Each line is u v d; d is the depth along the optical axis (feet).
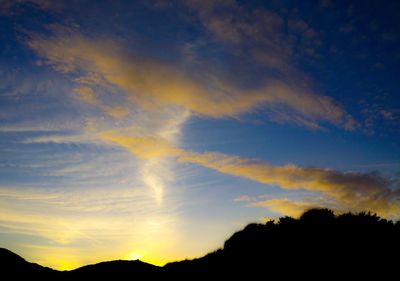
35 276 138.51
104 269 133.08
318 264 56.03
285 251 64.59
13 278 133.49
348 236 60.70
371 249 55.42
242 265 68.80
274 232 74.54
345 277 50.60
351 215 67.46
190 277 78.07
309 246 62.23
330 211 71.56
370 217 65.26
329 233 63.62
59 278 133.18
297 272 56.24
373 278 48.91
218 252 87.92
